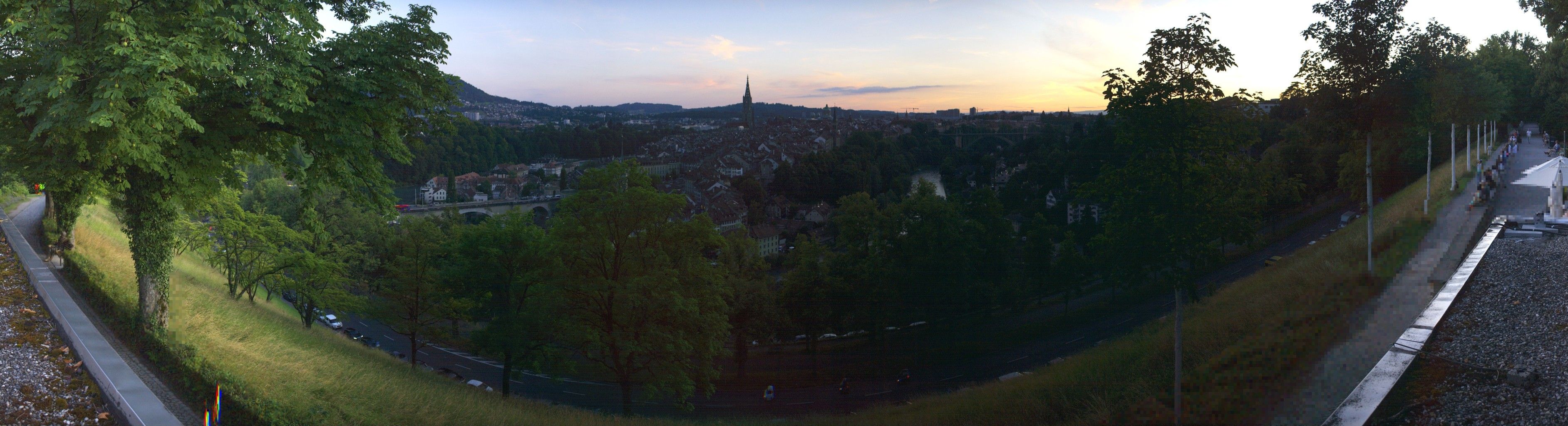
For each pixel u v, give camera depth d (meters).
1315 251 29.98
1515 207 33.44
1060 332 45.41
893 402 36.84
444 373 44.34
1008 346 44.84
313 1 19.11
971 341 47.09
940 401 26.67
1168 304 45.09
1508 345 14.34
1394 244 24.69
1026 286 55.81
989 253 55.75
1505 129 76.31
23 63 16.31
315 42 17.69
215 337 20.12
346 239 67.81
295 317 43.28
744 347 46.81
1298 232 50.69
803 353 51.00
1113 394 17.75
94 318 18.64
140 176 17.83
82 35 15.07
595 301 29.72
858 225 52.88
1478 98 41.22
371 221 70.38
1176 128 12.48
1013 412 19.53
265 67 16.11
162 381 15.06
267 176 93.75
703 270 29.64
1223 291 27.95
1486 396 12.00
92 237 32.06
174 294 23.95
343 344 30.30
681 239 30.08
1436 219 30.34
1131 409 15.78
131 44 14.19
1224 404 14.12
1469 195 37.75
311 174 19.19
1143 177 12.73
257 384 16.48
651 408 39.41
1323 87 18.91
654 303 27.83
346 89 18.22
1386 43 17.94
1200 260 12.86
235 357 18.69
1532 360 13.27
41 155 17.77
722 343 30.75
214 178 19.00
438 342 38.84
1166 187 12.59
